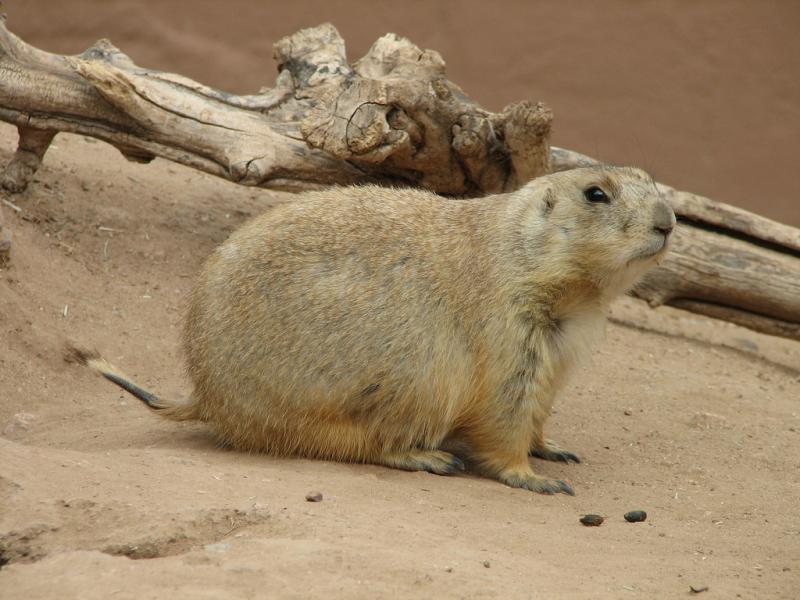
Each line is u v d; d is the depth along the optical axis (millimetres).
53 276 13891
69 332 13062
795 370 15805
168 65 22016
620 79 21578
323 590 6348
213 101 15109
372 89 13906
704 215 15953
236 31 22016
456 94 14672
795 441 11930
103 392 12406
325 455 10133
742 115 21562
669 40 21453
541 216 9898
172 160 15094
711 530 8797
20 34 22141
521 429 9992
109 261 14656
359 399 9891
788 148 21516
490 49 21656
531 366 9906
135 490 7977
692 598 6898
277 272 10055
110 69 14305
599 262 9750
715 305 16281
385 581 6555
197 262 15172
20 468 8031
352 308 9898
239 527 7434
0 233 13172
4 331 12695
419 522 8109
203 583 6355
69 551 6898
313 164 15016
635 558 7770
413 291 9969
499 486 9852
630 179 9914
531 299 9859
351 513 8047
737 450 11508
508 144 13961
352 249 10109
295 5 21844
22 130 14938
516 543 7895
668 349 15781
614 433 11953
